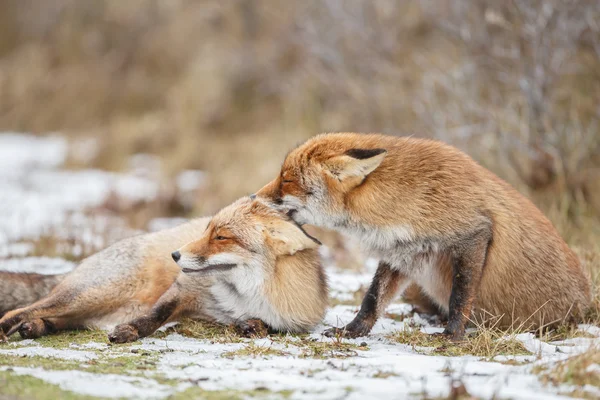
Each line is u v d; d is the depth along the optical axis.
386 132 18.91
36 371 6.02
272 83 28.67
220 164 24.52
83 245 13.41
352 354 7.11
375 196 7.90
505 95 16.84
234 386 5.72
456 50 19.55
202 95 29.72
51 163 27.12
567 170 14.50
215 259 8.04
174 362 6.66
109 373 6.10
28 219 16.98
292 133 24.36
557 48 15.18
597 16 15.19
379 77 21.00
